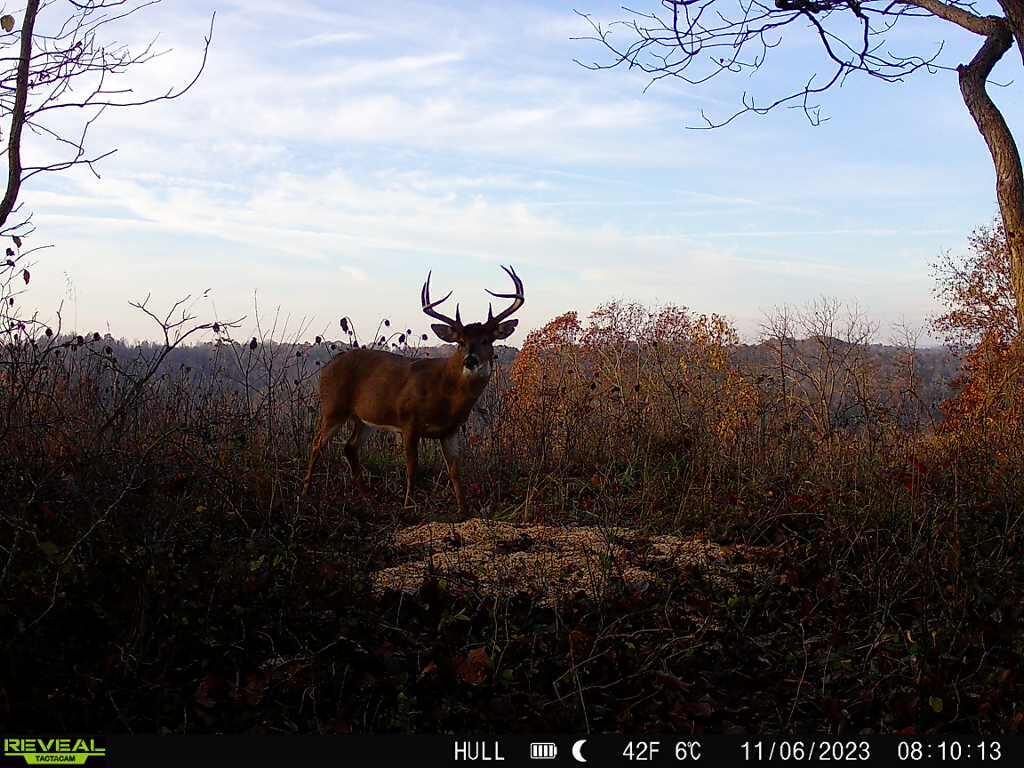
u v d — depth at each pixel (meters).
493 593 3.09
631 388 6.09
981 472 4.54
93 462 3.12
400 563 3.58
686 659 2.75
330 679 2.52
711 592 3.29
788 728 2.44
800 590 3.32
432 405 5.05
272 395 4.93
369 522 4.25
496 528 4.06
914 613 3.14
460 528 4.11
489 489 5.10
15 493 3.04
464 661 2.58
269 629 2.73
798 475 4.69
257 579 2.92
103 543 2.78
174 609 2.64
